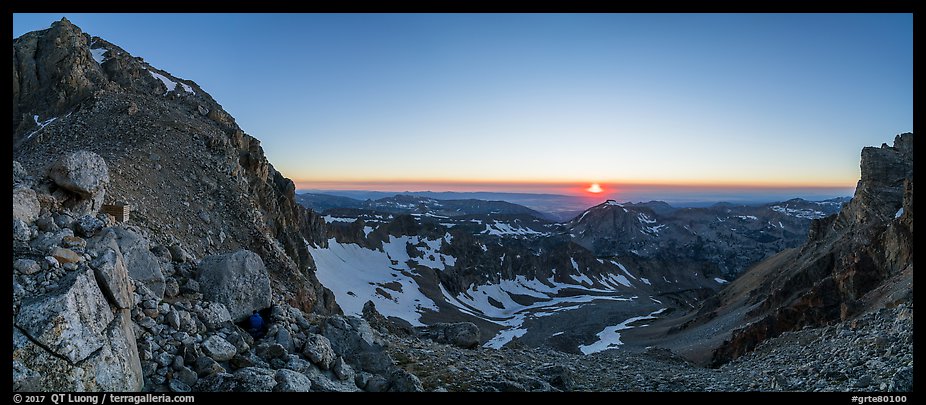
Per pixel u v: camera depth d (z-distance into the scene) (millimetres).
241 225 58906
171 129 71062
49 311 11336
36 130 74125
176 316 15266
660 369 31859
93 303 12414
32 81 81188
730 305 151625
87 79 83312
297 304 42625
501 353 29500
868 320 36500
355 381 16953
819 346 36000
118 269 13672
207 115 91000
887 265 85688
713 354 92688
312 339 17281
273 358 16203
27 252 12805
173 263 18703
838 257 121062
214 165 67250
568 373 22578
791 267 149125
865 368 21906
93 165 17562
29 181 16812
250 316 18281
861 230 122312
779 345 44938
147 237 19266
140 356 13750
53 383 11109
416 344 26219
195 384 13836
